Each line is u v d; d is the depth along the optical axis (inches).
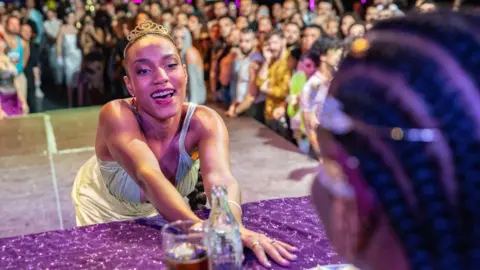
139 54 63.1
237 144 174.6
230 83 245.0
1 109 231.5
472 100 16.1
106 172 72.8
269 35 190.9
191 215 55.9
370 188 17.4
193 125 68.6
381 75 17.6
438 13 18.2
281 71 189.5
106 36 329.7
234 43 244.2
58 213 129.3
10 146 184.1
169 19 273.1
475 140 15.9
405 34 17.8
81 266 52.1
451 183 16.2
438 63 16.7
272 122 194.5
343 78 18.9
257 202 66.2
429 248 16.8
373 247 18.6
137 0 362.9
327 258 51.2
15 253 55.2
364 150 17.5
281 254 51.9
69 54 321.4
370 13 192.1
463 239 16.4
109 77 337.7
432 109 16.4
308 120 131.0
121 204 79.0
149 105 64.2
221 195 46.9
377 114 17.3
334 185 19.5
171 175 71.1
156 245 56.2
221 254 45.6
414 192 16.7
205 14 314.5
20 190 143.3
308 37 172.1
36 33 336.5
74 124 214.7
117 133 66.2
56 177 152.3
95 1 370.6
